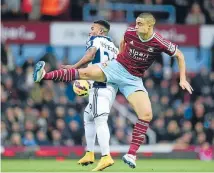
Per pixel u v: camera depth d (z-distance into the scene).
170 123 48.25
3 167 32.38
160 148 44.03
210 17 54.97
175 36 53.12
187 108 49.78
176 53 26.31
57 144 45.69
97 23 28.20
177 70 53.44
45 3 53.09
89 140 28.41
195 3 54.78
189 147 44.97
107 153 27.03
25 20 52.84
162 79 52.03
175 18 55.78
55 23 51.78
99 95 27.45
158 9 55.47
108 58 27.94
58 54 53.94
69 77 25.86
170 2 55.84
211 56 54.81
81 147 43.34
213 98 51.78
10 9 52.81
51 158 42.62
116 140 46.41
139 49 26.08
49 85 48.72
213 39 53.78
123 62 26.39
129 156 25.77
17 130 45.44
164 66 53.75
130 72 26.34
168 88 51.34
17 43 51.56
